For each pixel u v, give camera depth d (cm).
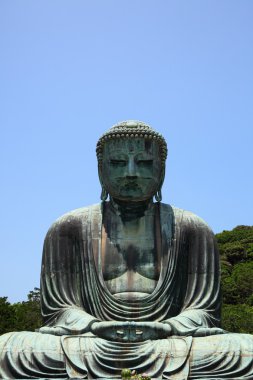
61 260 1537
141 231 1550
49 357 1294
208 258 1541
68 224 1563
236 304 5688
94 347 1314
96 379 1272
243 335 1326
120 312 1440
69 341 1324
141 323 1353
